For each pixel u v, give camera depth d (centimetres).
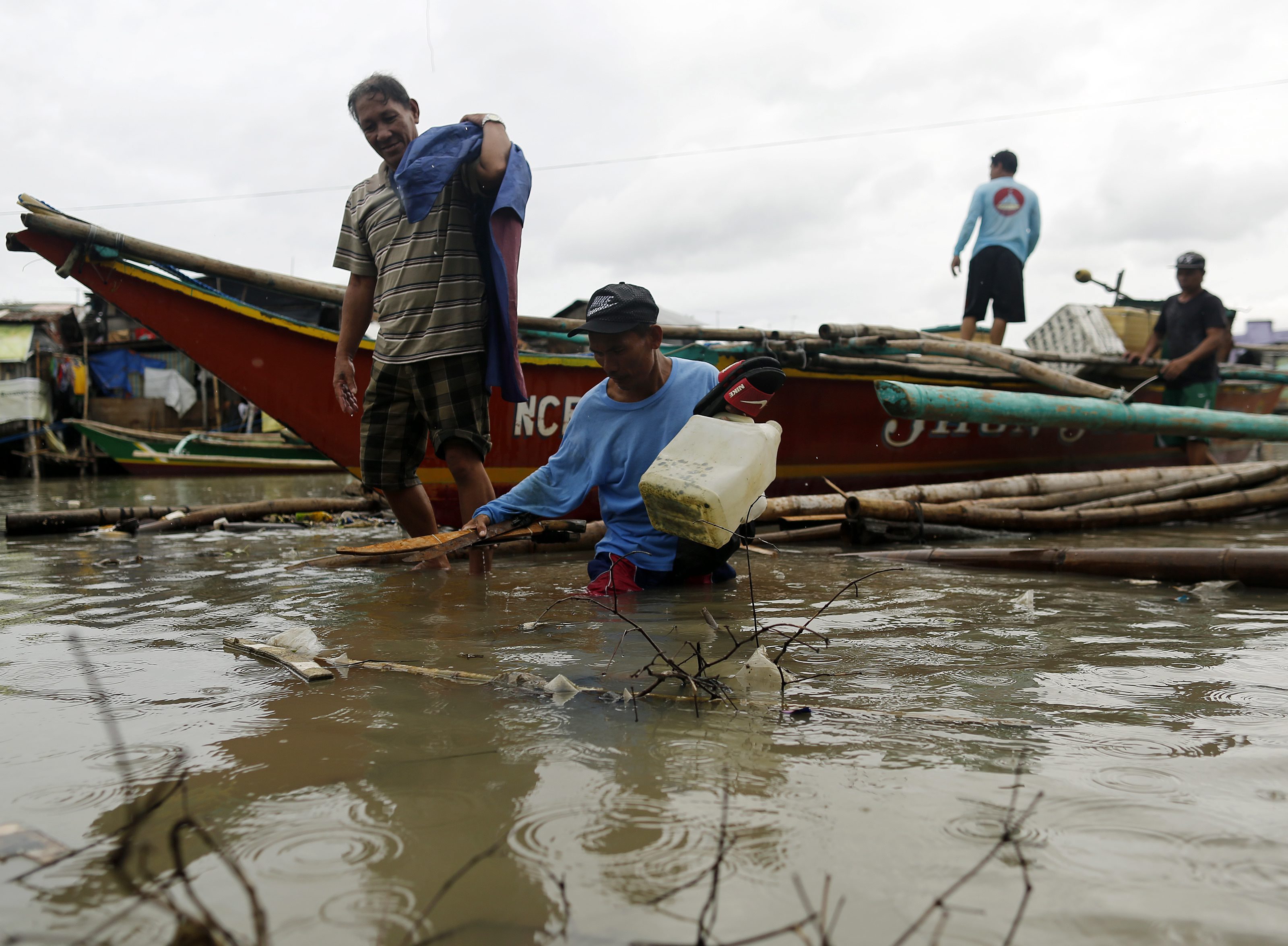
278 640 223
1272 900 95
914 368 712
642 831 112
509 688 182
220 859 106
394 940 88
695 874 101
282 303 789
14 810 121
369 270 393
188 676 195
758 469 279
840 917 91
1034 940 87
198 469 1850
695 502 271
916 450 730
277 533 584
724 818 115
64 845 110
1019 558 369
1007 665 201
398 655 215
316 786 129
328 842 110
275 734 153
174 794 126
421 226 364
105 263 473
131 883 101
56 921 92
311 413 517
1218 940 87
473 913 93
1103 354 854
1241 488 671
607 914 92
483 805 121
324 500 718
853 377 675
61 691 183
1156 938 87
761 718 160
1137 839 109
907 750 142
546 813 118
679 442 286
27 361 2050
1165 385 901
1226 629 243
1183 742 145
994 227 866
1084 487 639
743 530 313
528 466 570
